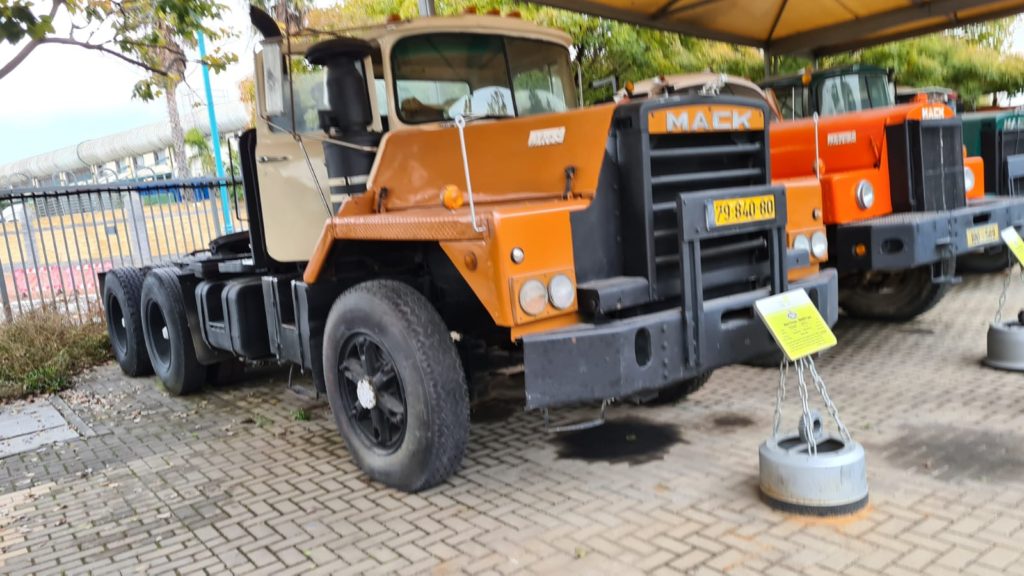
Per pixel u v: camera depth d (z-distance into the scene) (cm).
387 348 379
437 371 370
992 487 355
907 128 586
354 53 424
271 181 495
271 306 497
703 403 513
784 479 341
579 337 330
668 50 1162
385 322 377
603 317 344
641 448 438
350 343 409
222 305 552
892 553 301
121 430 564
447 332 381
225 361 648
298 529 367
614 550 320
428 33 453
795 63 1360
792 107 814
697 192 352
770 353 418
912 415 461
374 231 375
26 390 688
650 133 348
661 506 359
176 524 387
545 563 314
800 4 980
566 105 532
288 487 423
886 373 555
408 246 430
